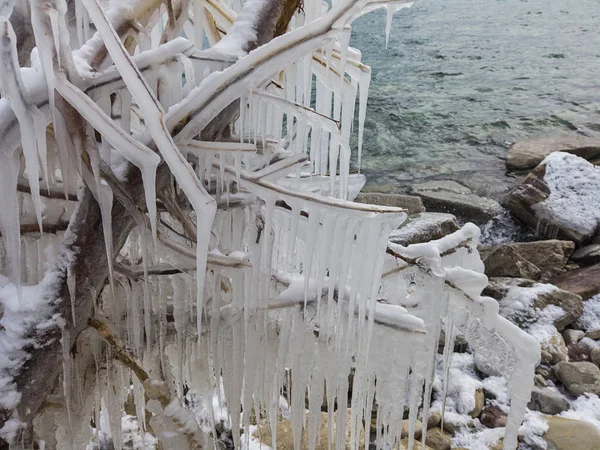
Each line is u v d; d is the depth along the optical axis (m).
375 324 1.60
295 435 1.77
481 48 12.78
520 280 3.75
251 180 1.40
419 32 14.86
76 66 1.09
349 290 1.58
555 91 9.48
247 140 1.57
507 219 5.20
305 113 1.46
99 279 1.30
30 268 1.36
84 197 1.20
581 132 7.64
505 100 9.13
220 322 1.54
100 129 0.99
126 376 1.65
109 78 1.11
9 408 1.17
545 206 4.87
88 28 1.33
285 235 1.96
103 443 2.22
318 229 1.55
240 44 1.32
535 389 2.80
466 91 9.73
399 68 11.45
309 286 1.58
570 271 4.09
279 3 1.36
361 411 1.73
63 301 1.24
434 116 8.54
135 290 1.44
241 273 1.45
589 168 5.12
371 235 1.38
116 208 1.27
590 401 2.80
